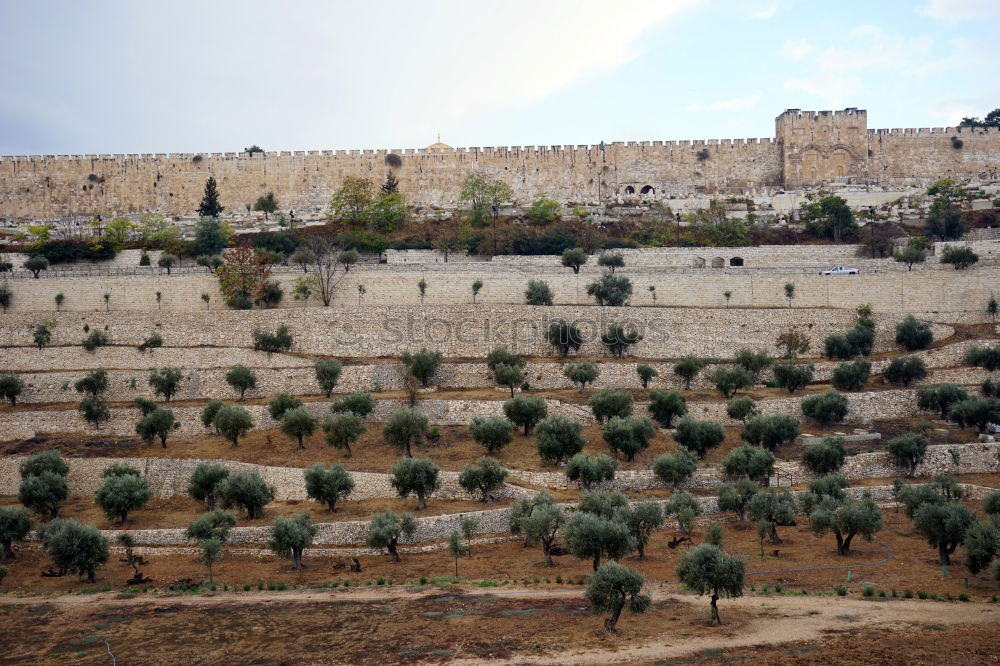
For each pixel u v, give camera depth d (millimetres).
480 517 80812
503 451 94438
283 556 76000
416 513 81688
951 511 71750
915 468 91500
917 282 130125
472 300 134125
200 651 56688
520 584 68500
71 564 70562
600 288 129500
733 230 163250
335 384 108250
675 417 99562
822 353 119938
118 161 194000
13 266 145250
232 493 81000
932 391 102250
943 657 52531
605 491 81250
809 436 97250
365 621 60625
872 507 76688
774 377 111125
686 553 62844
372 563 74750
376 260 150875
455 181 199500
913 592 64875
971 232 160750
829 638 55906
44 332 114375
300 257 135375
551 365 110188
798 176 197750
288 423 93188
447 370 110500
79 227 174250
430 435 96750
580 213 178000
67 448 94875
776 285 133625
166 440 97250
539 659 53781
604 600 57812
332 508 83125
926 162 199250
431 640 57031
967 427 98688
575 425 91688
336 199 176625
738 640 56031
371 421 100312
